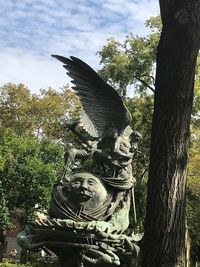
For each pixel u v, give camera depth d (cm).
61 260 1023
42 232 1005
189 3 620
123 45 3406
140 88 3328
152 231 603
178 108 618
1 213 3494
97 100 1144
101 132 1138
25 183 3547
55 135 5044
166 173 610
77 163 1145
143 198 2870
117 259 991
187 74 621
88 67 1116
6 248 5584
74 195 1053
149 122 3103
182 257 598
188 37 619
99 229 995
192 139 3128
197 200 3159
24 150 3631
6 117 5272
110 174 1119
